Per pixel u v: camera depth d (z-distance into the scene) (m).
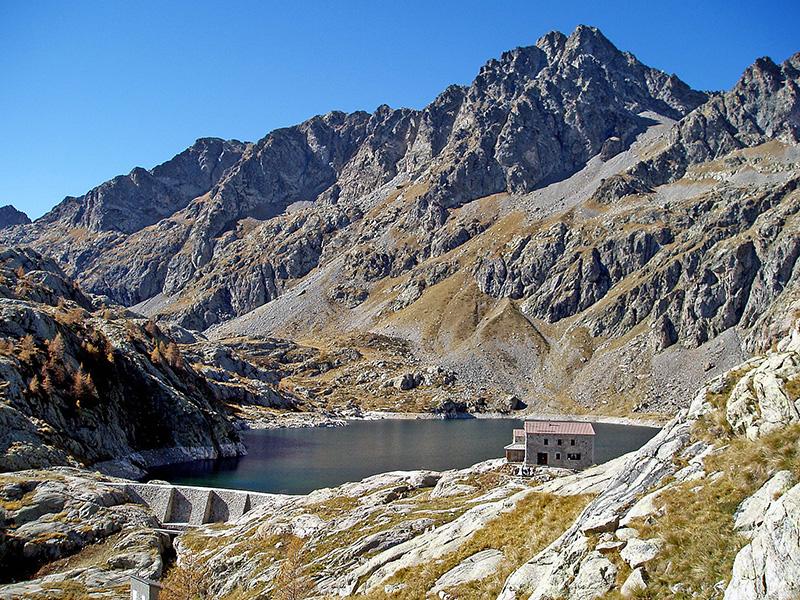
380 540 48.25
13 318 147.88
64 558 79.56
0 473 104.44
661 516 22.88
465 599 28.06
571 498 33.34
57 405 133.62
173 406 170.12
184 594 57.25
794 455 20.97
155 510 105.94
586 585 21.84
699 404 27.98
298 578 47.19
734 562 18.02
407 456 172.62
